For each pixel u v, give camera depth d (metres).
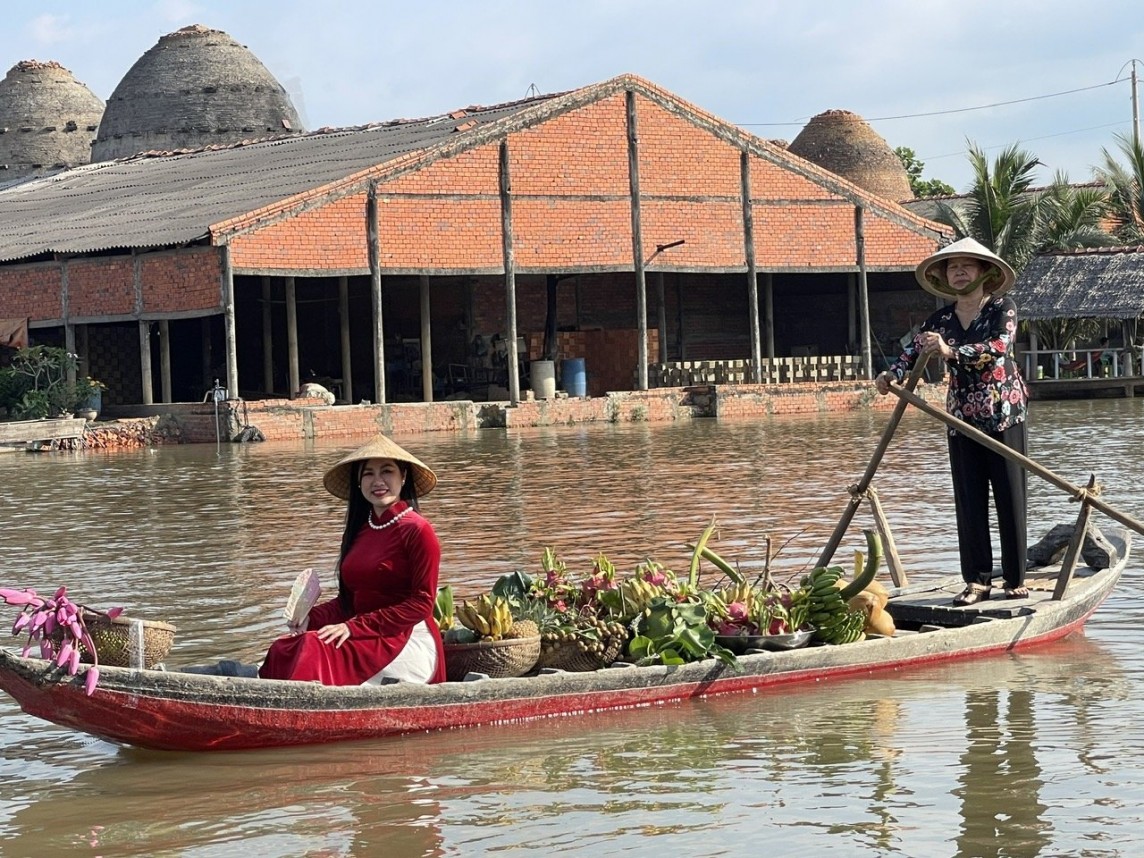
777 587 9.98
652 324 44.97
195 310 33.00
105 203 41.31
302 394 34.12
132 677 7.61
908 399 10.33
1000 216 48.91
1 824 6.93
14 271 36.66
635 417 37.31
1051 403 39.53
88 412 33.72
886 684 9.24
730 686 9.07
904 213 41.69
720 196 39.16
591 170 37.31
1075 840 6.48
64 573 13.76
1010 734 8.05
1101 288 42.25
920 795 7.09
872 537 9.76
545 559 9.91
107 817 7.01
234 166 42.50
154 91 53.72
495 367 41.47
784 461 23.48
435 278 41.97
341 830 6.78
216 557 14.53
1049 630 10.21
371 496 8.47
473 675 8.62
